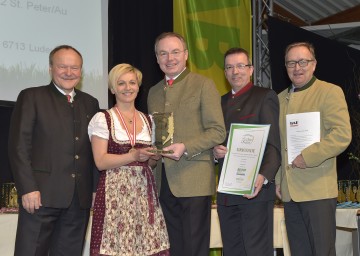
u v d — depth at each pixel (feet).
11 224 12.48
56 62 10.65
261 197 10.80
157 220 9.93
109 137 9.96
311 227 10.80
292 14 26.32
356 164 20.16
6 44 14.83
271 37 18.33
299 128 10.96
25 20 15.23
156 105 10.95
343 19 25.77
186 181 10.36
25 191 9.95
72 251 10.50
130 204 9.71
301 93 11.31
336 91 10.93
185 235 10.35
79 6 16.31
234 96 11.49
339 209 14.75
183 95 10.63
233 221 11.10
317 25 24.50
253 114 11.01
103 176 9.95
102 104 16.47
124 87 10.19
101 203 9.77
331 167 10.97
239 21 18.54
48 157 10.31
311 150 10.56
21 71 15.02
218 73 18.39
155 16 18.24
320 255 10.66
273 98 11.16
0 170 15.46
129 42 17.71
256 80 18.76
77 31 16.20
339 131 10.53
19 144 10.16
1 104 14.62
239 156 10.74
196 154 10.20
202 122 10.53
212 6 18.54
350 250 15.55
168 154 9.88
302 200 10.89
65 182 10.33
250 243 10.73
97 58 16.51
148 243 9.68
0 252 12.33
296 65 11.21
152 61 18.02
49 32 15.65
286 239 13.92
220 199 11.19
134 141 10.05
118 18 17.54
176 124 10.51
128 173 9.84
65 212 10.46
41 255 10.21
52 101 10.62
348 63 21.09
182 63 10.78
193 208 10.36
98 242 9.60
